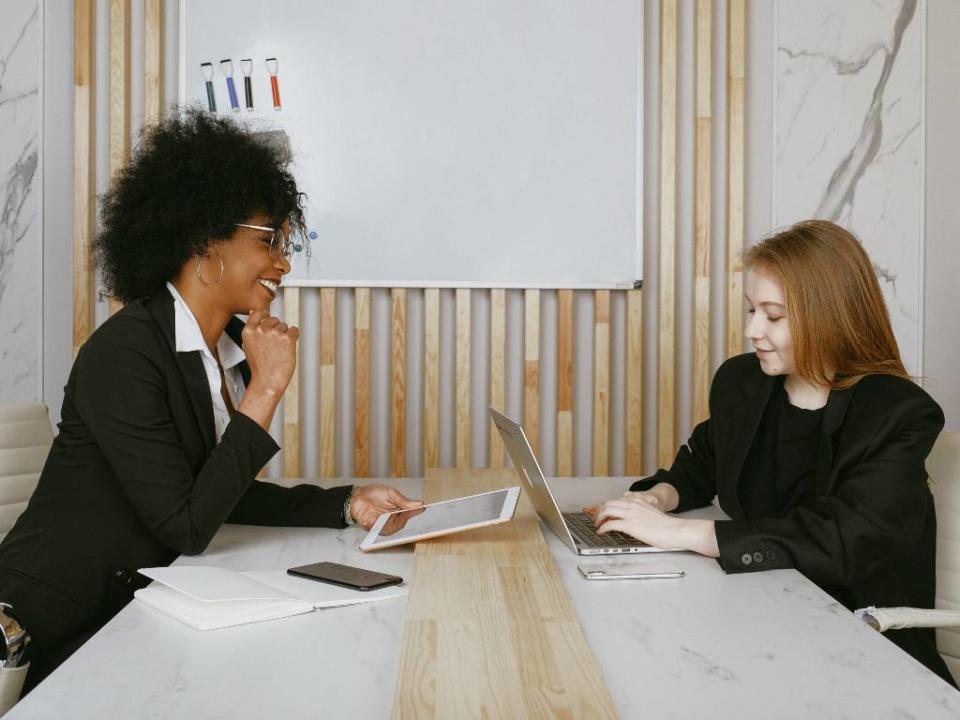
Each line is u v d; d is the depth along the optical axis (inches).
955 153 129.0
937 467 68.7
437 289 126.3
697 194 125.7
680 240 129.6
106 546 57.7
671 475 74.5
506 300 130.6
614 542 57.9
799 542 54.1
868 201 129.2
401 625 42.8
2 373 128.4
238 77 125.4
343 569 51.3
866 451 58.4
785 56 128.9
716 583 50.5
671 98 124.6
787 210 129.7
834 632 42.0
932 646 59.2
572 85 125.6
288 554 56.9
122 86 123.4
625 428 131.2
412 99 125.6
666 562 54.7
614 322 130.9
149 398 57.4
